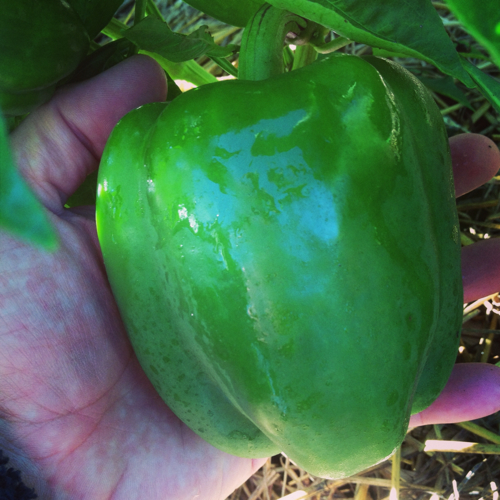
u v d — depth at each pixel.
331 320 0.11
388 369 0.12
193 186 0.12
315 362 0.12
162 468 0.17
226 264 0.12
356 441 0.12
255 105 0.12
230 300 0.12
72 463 0.16
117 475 0.17
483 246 0.20
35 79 0.14
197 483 0.18
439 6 0.27
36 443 0.16
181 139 0.12
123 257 0.13
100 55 0.17
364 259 0.12
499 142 0.27
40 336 0.15
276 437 0.13
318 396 0.12
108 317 0.16
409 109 0.14
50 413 0.16
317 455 0.13
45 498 0.15
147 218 0.13
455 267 0.14
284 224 0.11
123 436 0.17
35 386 0.15
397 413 0.12
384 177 0.12
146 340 0.14
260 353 0.12
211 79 0.21
